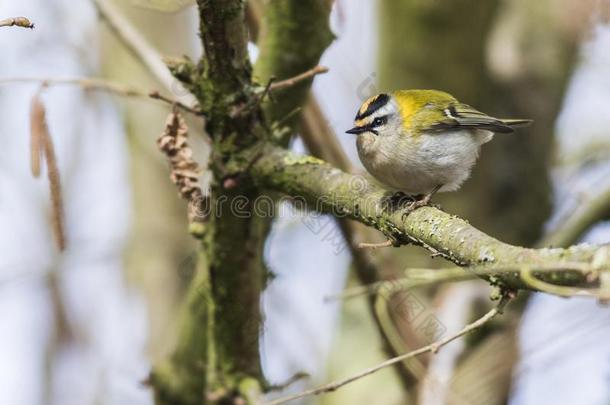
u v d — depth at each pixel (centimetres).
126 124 1459
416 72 1451
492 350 1191
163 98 830
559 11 1153
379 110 1047
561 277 576
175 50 1451
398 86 1460
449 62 1445
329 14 938
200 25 781
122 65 1445
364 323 1408
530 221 1462
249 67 820
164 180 1424
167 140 841
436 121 1025
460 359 1212
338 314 1448
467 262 649
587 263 560
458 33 1433
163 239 1388
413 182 1055
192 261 1179
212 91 816
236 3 760
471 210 1441
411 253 1402
